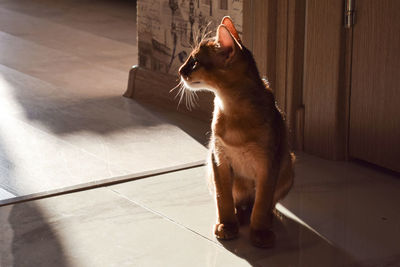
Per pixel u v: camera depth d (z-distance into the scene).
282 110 3.62
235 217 2.69
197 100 4.14
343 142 3.46
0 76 5.03
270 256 2.52
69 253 2.54
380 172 3.33
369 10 3.21
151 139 3.82
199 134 3.90
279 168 2.62
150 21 4.44
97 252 2.55
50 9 7.71
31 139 3.78
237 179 2.75
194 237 2.67
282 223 2.79
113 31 6.61
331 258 2.50
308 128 3.56
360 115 3.36
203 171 3.36
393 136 3.22
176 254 2.54
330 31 3.34
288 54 3.54
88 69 5.26
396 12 3.09
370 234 2.69
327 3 3.33
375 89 3.26
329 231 2.72
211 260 2.49
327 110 3.44
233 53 2.45
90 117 4.18
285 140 2.71
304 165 3.41
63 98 4.54
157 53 4.44
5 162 3.45
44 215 2.86
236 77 2.48
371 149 3.35
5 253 2.54
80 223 2.79
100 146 3.70
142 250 2.57
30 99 4.50
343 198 3.03
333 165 3.42
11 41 6.15
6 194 3.05
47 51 5.80
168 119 4.16
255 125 2.51
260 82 2.59
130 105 4.42
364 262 2.47
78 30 6.64
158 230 2.73
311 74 3.49
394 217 2.84
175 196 3.06
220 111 2.57
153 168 3.39
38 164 3.43
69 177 3.27
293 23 3.48
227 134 2.54
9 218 2.82
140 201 3.01
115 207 2.95
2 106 4.34
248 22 3.66
